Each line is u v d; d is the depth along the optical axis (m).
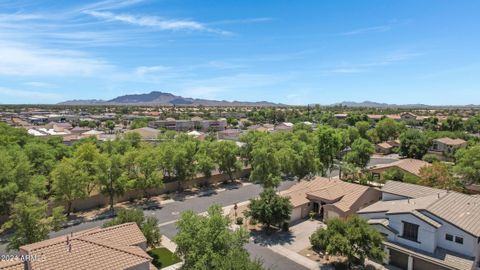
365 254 28.83
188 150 58.69
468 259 27.72
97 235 27.53
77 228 40.44
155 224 34.25
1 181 41.66
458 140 91.12
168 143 65.75
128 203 50.91
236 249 24.80
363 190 44.12
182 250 26.45
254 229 40.44
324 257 33.06
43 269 20.98
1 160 42.44
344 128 118.12
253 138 72.06
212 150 62.66
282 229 40.12
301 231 39.84
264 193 39.97
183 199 53.19
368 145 68.38
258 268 22.34
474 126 130.12
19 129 79.88
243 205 49.78
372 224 33.25
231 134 114.69
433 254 28.97
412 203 34.62
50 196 48.41
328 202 43.28
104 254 23.52
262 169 52.84
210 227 26.02
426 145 85.19
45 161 54.25
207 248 24.44
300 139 82.94
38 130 104.56
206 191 58.25
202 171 59.38
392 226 32.16
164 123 156.00
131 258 23.81
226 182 64.31
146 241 30.42
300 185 50.19
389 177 56.94
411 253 29.53
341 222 31.34
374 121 160.12
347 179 65.62
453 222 29.20
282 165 60.75
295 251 34.44
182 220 27.72
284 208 38.50
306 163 59.66
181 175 57.22
